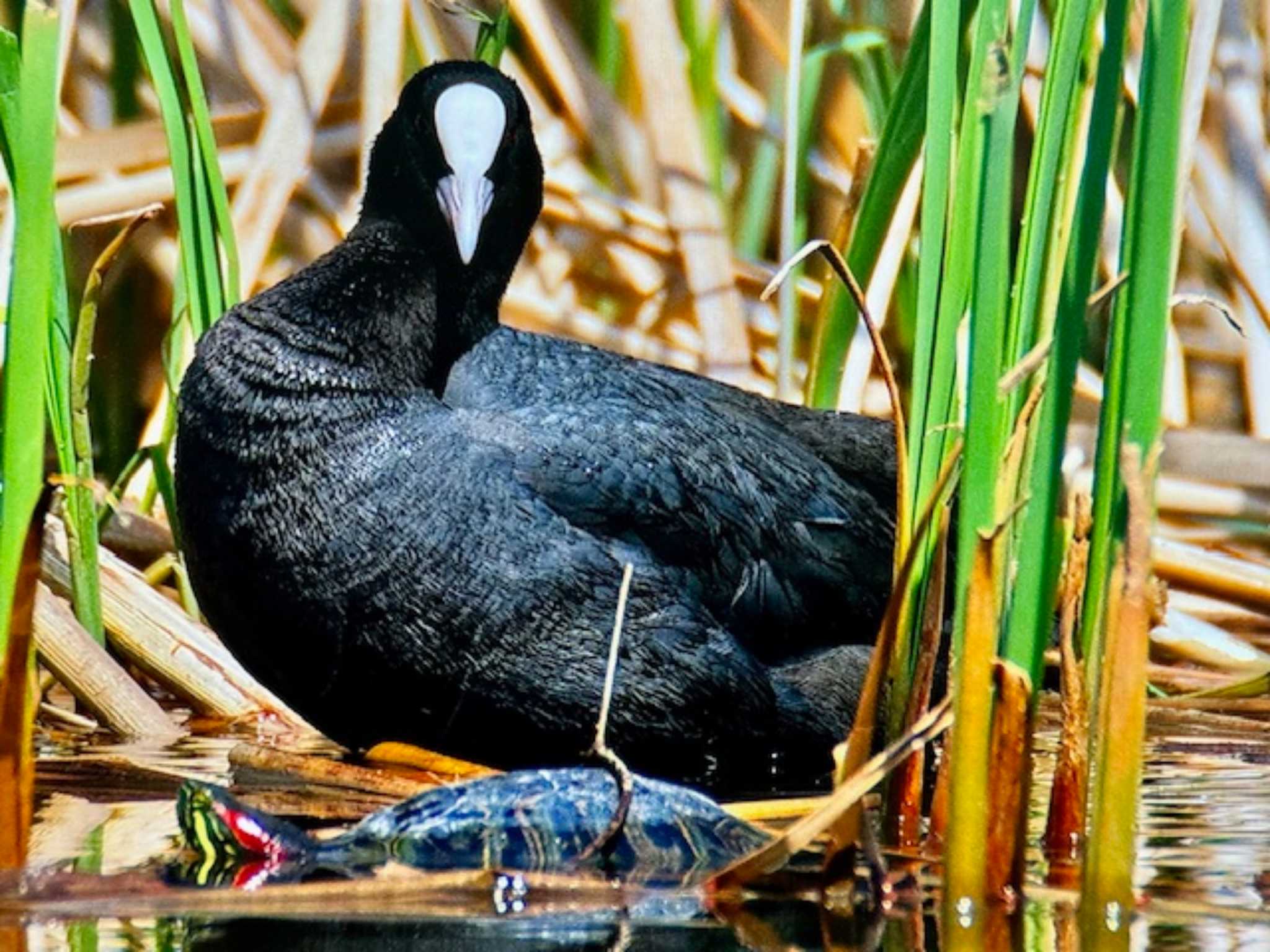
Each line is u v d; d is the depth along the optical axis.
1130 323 5.33
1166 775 7.90
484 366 8.62
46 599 8.71
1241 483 11.77
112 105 12.03
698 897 5.66
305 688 8.18
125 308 11.70
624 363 8.95
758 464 8.79
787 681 8.72
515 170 8.73
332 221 12.24
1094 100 5.46
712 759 8.42
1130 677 5.27
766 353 12.46
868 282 9.95
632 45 12.09
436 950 5.00
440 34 12.34
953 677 5.77
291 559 7.92
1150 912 5.47
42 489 5.41
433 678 8.02
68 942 5.05
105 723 8.70
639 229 12.44
